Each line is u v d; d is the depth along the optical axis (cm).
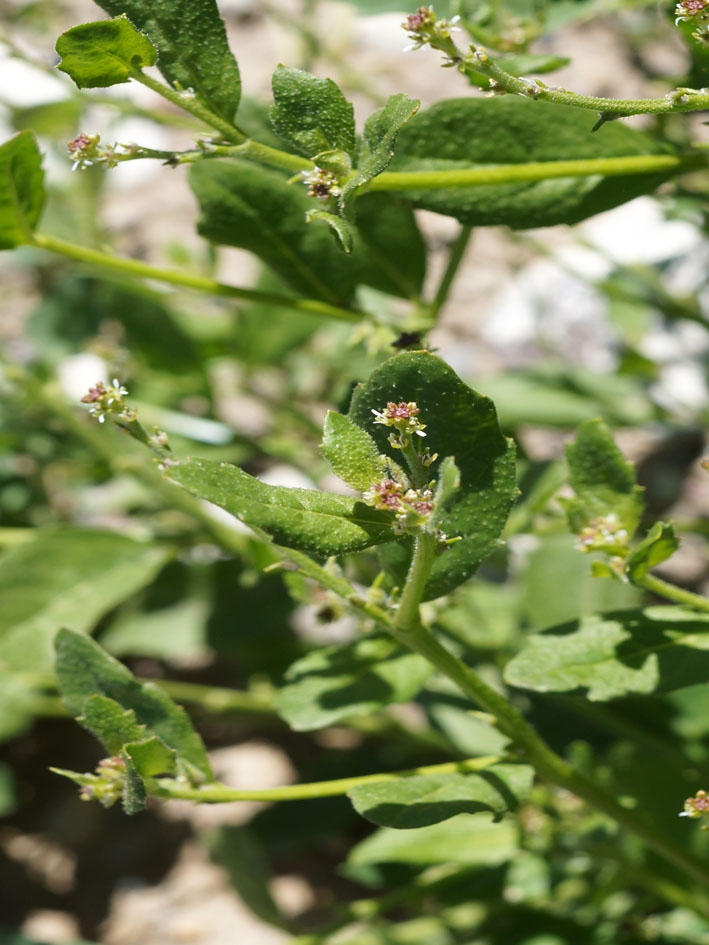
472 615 48
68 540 48
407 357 32
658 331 64
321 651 38
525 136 38
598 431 35
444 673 34
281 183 40
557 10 41
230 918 52
